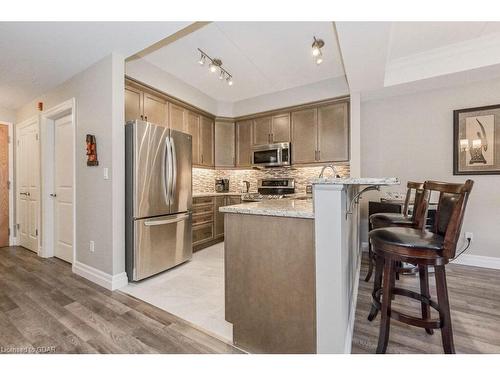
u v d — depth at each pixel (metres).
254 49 2.94
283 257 1.38
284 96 4.19
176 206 2.92
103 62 2.48
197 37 2.68
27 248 3.82
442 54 2.83
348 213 1.51
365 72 2.78
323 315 1.25
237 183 5.08
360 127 3.63
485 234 2.97
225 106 4.73
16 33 2.08
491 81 2.94
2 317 1.85
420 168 3.37
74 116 2.81
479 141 2.98
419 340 1.58
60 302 2.08
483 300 2.09
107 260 2.41
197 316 1.87
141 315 1.88
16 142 4.04
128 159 2.51
